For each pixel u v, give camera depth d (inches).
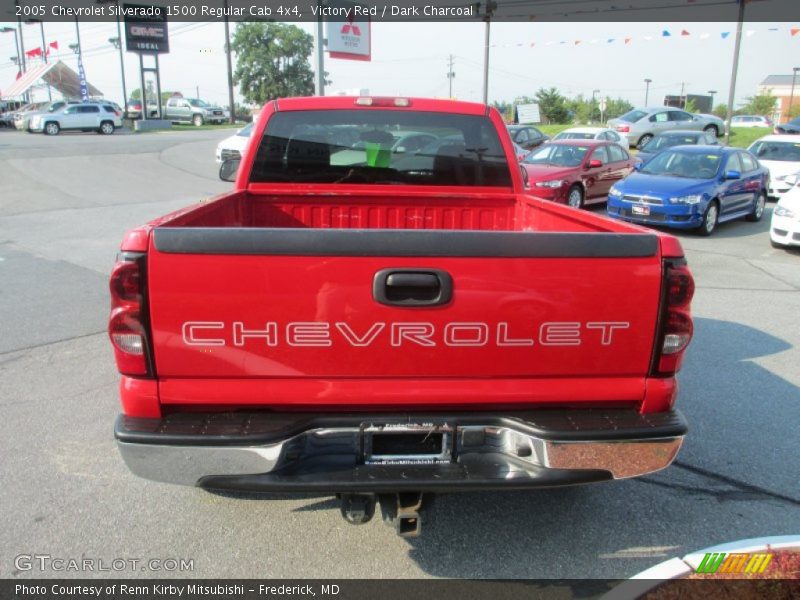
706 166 518.6
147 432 100.0
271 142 175.5
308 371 102.9
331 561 122.5
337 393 104.2
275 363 102.3
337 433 105.4
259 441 100.0
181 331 99.9
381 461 106.0
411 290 101.0
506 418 106.8
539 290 102.5
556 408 110.2
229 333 100.4
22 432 170.6
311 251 98.7
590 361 106.0
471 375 105.4
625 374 108.0
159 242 97.4
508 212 185.2
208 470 101.3
